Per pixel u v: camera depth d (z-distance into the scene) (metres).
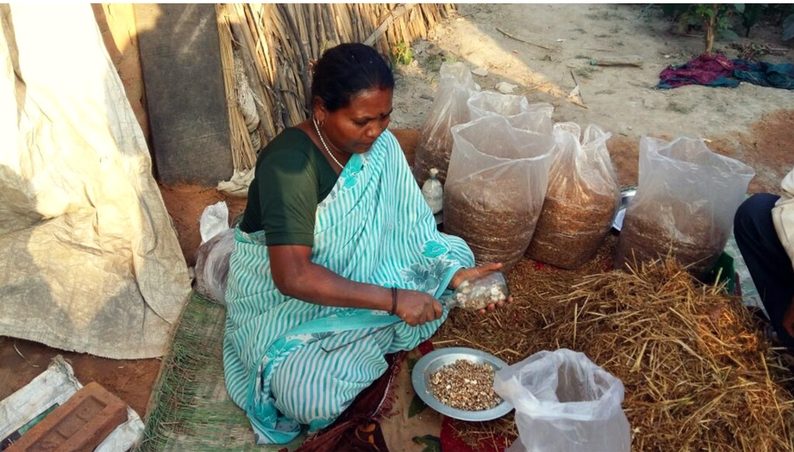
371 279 2.34
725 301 2.41
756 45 5.63
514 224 2.78
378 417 2.29
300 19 3.65
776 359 2.31
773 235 2.48
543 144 2.87
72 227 2.60
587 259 3.07
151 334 2.56
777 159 4.09
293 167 1.97
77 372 2.39
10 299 2.42
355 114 1.89
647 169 2.78
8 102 2.31
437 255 2.47
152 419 2.18
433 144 3.35
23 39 2.32
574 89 4.83
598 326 2.40
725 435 2.09
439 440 2.22
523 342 2.58
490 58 5.25
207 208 3.15
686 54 5.45
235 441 2.21
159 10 2.96
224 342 2.49
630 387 2.19
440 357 2.41
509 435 2.24
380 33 4.74
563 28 5.86
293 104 3.60
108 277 2.60
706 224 2.69
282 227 1.96
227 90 3.25
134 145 2.68
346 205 2.10
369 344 2.26
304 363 2.13
